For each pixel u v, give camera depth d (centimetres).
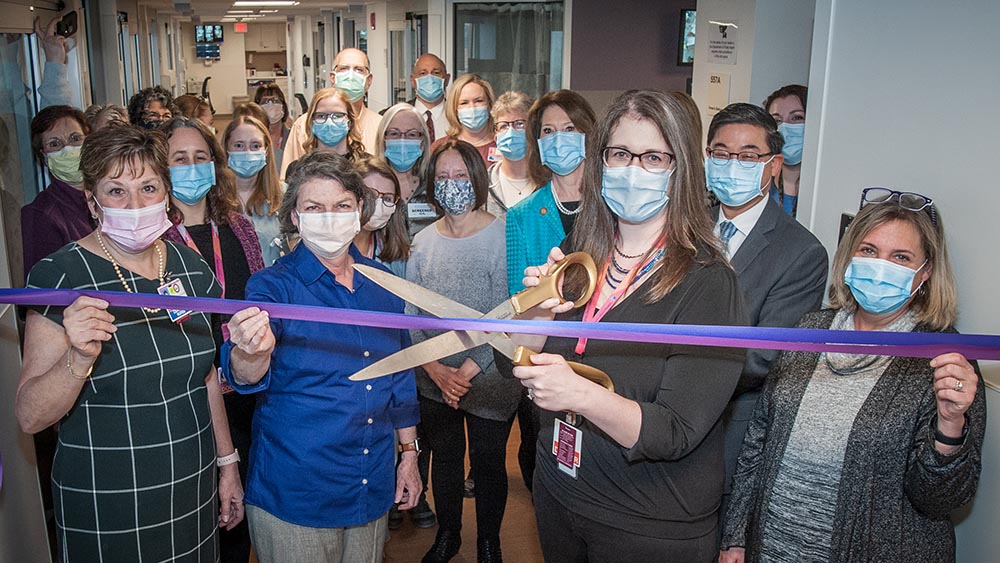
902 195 198
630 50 758
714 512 169
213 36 2308
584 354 171
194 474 201
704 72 538
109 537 191
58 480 191
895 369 185
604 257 180
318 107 420
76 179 359
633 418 149
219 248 285
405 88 891
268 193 352
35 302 174
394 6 908
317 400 208
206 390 207
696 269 163
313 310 175
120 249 195
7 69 401
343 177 210
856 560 183
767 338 153
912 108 230
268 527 212
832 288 209
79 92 647
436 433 298
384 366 160
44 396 176
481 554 297
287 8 1313
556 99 296
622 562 166
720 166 244
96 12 766
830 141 275
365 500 216
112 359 186
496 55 772
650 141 164
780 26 464
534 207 298
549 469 178
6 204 368
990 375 202
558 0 754
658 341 153
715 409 158
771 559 196
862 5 255
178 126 276
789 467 193
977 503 205
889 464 181
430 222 344
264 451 213
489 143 467
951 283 189
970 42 206
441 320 163
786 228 245
